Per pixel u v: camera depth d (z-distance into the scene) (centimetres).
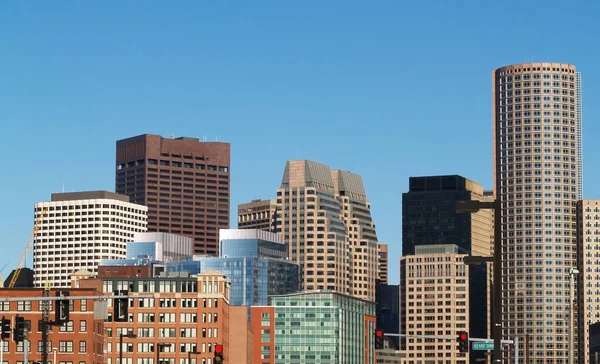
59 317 18662
